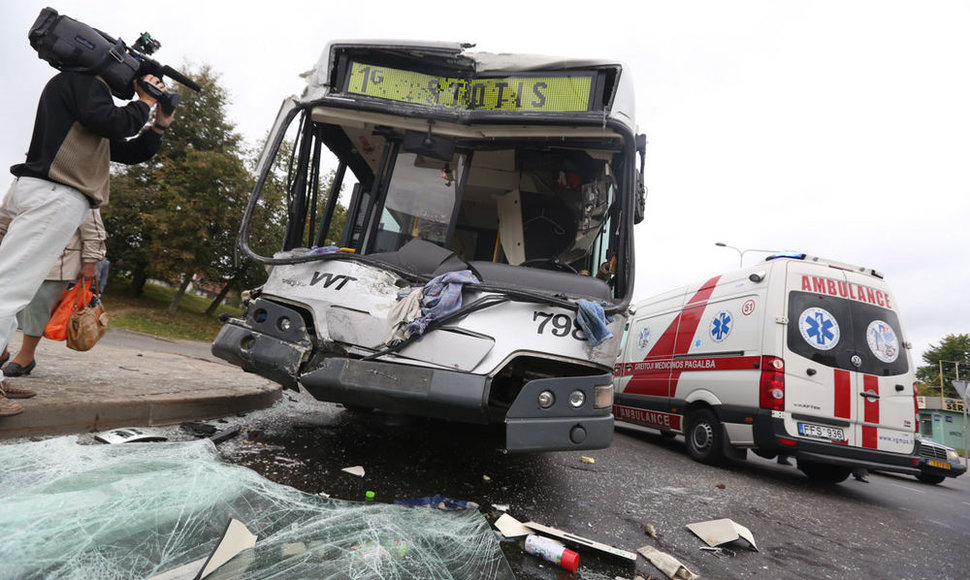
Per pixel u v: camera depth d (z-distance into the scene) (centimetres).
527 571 214
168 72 291
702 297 717
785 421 539
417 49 373
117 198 2167
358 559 176
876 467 541
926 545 366
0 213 291
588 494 368
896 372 575
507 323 314
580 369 337
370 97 379
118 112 268
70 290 360
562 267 429
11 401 282
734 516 367
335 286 332
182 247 2070
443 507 266
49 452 230
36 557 146
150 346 1177
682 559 262
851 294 589
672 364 738
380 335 314
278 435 397
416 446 434
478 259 448
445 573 182
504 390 354
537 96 368
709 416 636
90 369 473
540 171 436
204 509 192
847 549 324
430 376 300
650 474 493
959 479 1232
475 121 367
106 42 265
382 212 414
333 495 271
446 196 410
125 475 206
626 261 365
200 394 427
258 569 161
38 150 265
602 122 357
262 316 334
